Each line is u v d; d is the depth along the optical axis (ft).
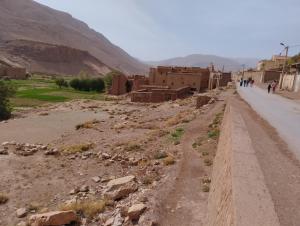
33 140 94.07
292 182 23.08
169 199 36.37
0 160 60.39
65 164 58.49
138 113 140.87
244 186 19.69
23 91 271.49
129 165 55.72
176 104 149.28
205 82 270.67
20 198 42.50
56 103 208.74
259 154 29.91
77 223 34.04
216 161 40.16
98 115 154.40
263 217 16.20
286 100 90.07
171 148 60.59
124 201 38.37
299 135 40.47
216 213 24.34
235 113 53.16
